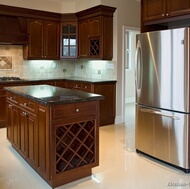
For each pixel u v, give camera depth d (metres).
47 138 2.48
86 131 2.71
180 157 2.97
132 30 5.47
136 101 3.50
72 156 2.64
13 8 4.99
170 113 3.02
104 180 2.74
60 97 2.64
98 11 4.98
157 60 3.11
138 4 5.51
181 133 2.93
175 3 3.11
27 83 5.15
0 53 5.38
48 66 6.09
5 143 3.97
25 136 3.06
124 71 5.38
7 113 3.74
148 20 3.46
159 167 3.09
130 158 3.38
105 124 5.22
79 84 5.25
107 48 5.12
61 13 5.67
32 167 3.01
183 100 2.87
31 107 2.81
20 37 5.18
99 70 5.65
